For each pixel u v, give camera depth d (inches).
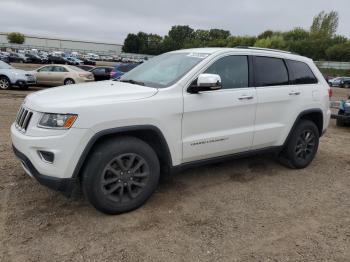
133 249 124.3
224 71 171.2
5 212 144.9
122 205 145.5
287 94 194.4
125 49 4586.6
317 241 134.6
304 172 210.8
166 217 147.1
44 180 133.6
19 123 148.8
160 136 149.6
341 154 257.9
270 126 189.2
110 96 142.1
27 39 4424.2
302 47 2977.4
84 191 139.3
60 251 121.4
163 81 161.9
